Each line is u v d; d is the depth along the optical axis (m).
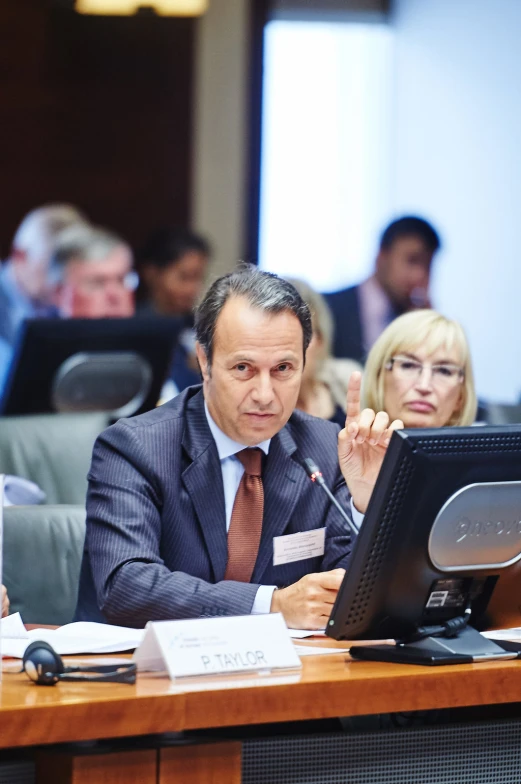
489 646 5.11
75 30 18.92
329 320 10.09
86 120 19.03
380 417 5.96
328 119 19.36
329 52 19.34
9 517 7.04
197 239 15.61
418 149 19.36
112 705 4.04
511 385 18.44
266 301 5.73
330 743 4.62
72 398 10.48
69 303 13.87
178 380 14.05
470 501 4.94
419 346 8.44
